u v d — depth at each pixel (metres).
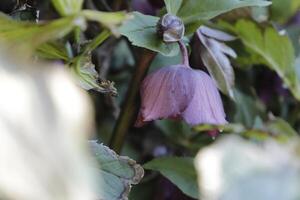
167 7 0.63
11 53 0.45
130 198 0.74
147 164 0.69
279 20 0.79
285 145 0.48
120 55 0.83
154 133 0.80
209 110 0.61
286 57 0.76
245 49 0.77
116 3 0.75
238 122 0.79
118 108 0.79
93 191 0.43
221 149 0.46
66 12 0.49
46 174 0.41
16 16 0.60
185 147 0.77
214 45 0.69
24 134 0.41
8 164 0.41
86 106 0.43
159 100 0.61
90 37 0.67
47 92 0.42
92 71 0.58
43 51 0.56
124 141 0.74
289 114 0.87
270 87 0.83
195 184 0.68
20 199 0.41
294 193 0.45
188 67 0.62
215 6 0.63
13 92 0.42
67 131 0.42
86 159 0.42
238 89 0.80
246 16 0.74
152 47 0.61
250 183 0.45
